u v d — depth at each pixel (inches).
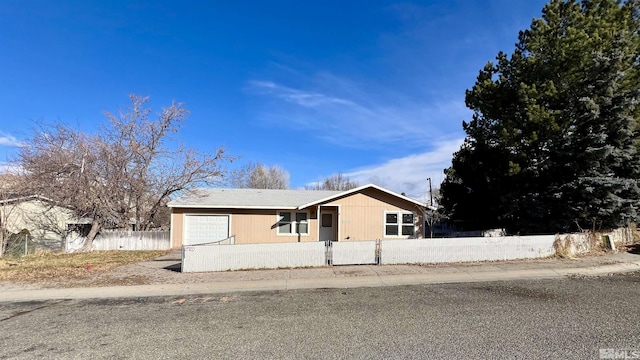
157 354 186.4
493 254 500.7
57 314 268.1
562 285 357.1
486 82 735.1
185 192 861.8
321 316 253.3
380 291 335.9
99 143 751.7
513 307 272.8
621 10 679.1
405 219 732.0
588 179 626.2
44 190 695.1
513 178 709.3
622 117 612.4
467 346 190.2
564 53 634.2
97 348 196.1
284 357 179.2
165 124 855.1
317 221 759.1
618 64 605.9
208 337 211.6
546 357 174.7
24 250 667.4
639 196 647.8
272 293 332.5
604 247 589.6
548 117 634.2
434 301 294.7
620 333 209.6
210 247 434.3
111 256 616.4
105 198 748.0
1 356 185.9
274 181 1934.1
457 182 944.3
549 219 693.3
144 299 314.5
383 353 182.1
